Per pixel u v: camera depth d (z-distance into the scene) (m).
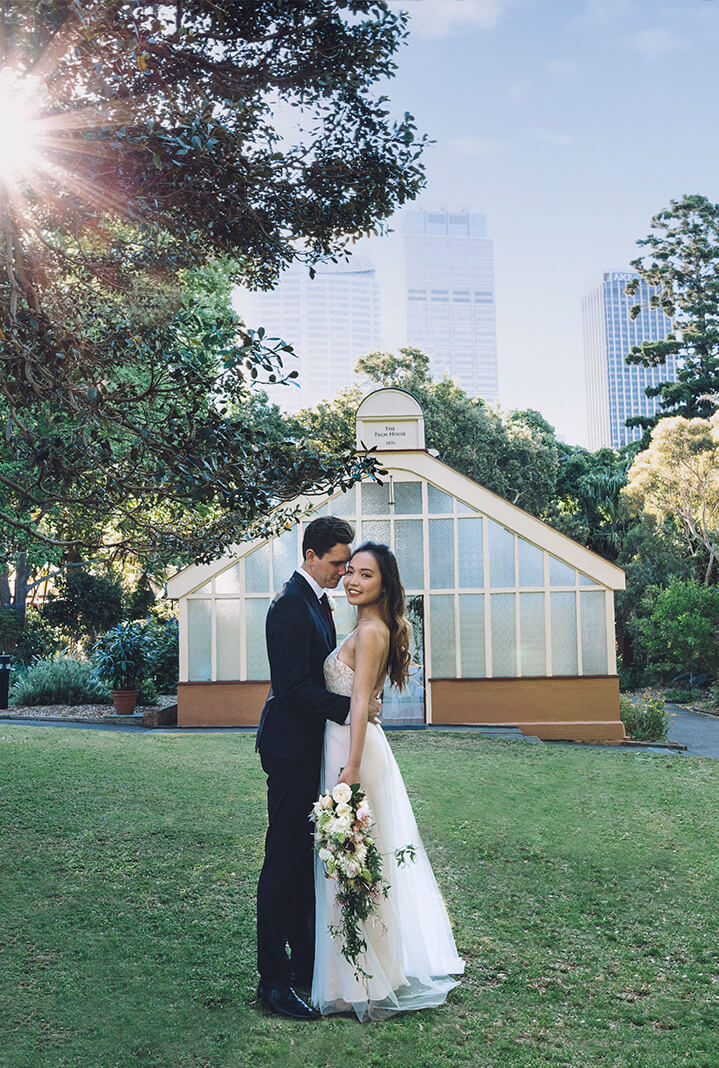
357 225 7.01
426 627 14.66
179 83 6.16
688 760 11.14
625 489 31.22
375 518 14.82
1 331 4.61
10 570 25.75
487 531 14.70
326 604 4.07
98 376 5.48
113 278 6.34
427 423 32.88
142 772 8.39
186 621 14.67
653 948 4.53
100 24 4.99
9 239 4.84
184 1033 3.40
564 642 14.54
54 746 9.72
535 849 6.37
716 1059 3.32
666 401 45.31
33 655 24.25
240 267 7.20
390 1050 3.31
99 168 5.13
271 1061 3.20
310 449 5.71
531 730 14.39
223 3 6.05
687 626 23.92
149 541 6.00
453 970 4.07
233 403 5.71
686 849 6.56
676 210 48.09
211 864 5.58
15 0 4.31
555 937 4.64
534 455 34.47
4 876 5.21
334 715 3.74
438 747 11.56
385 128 6.79
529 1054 3.32
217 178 5.62
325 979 3.64
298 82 6.56
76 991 3.75
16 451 5.75
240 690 14.45
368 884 3.54
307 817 3.84
